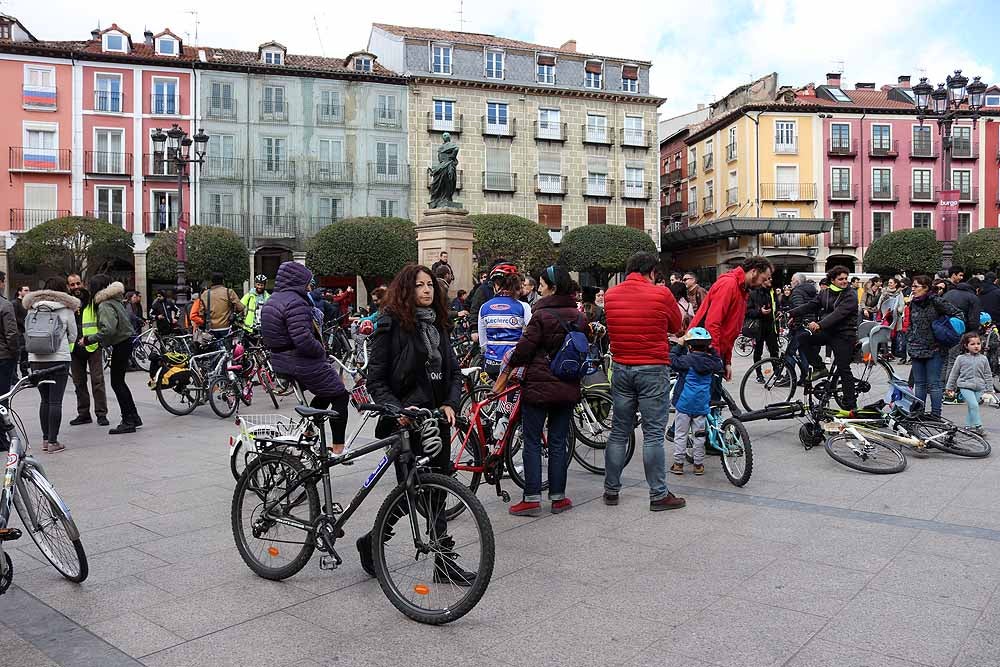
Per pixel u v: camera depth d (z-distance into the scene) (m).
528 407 5.55
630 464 7.28
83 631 3.70
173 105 38.88
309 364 6.27
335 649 3.48
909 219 44.91
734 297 6.80
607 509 5.70
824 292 9.21
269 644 3.54
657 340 5.57
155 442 8.48
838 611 3.77
